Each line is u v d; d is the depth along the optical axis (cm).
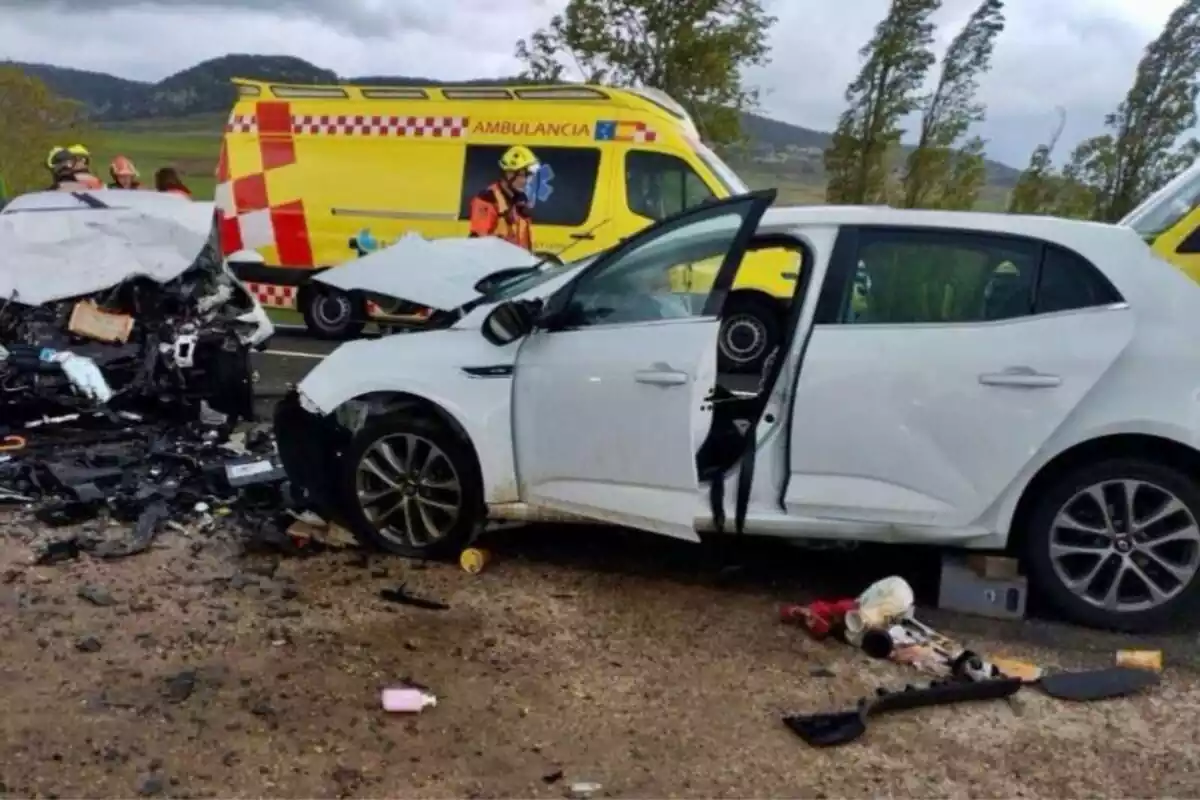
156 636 428
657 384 460
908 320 457
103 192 834
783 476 464
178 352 744
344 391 515
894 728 379
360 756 348
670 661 424
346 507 532
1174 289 450
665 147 1145
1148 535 451
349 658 416
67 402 715
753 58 1739
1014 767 356
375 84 1251
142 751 345
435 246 663
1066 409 437
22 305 744
